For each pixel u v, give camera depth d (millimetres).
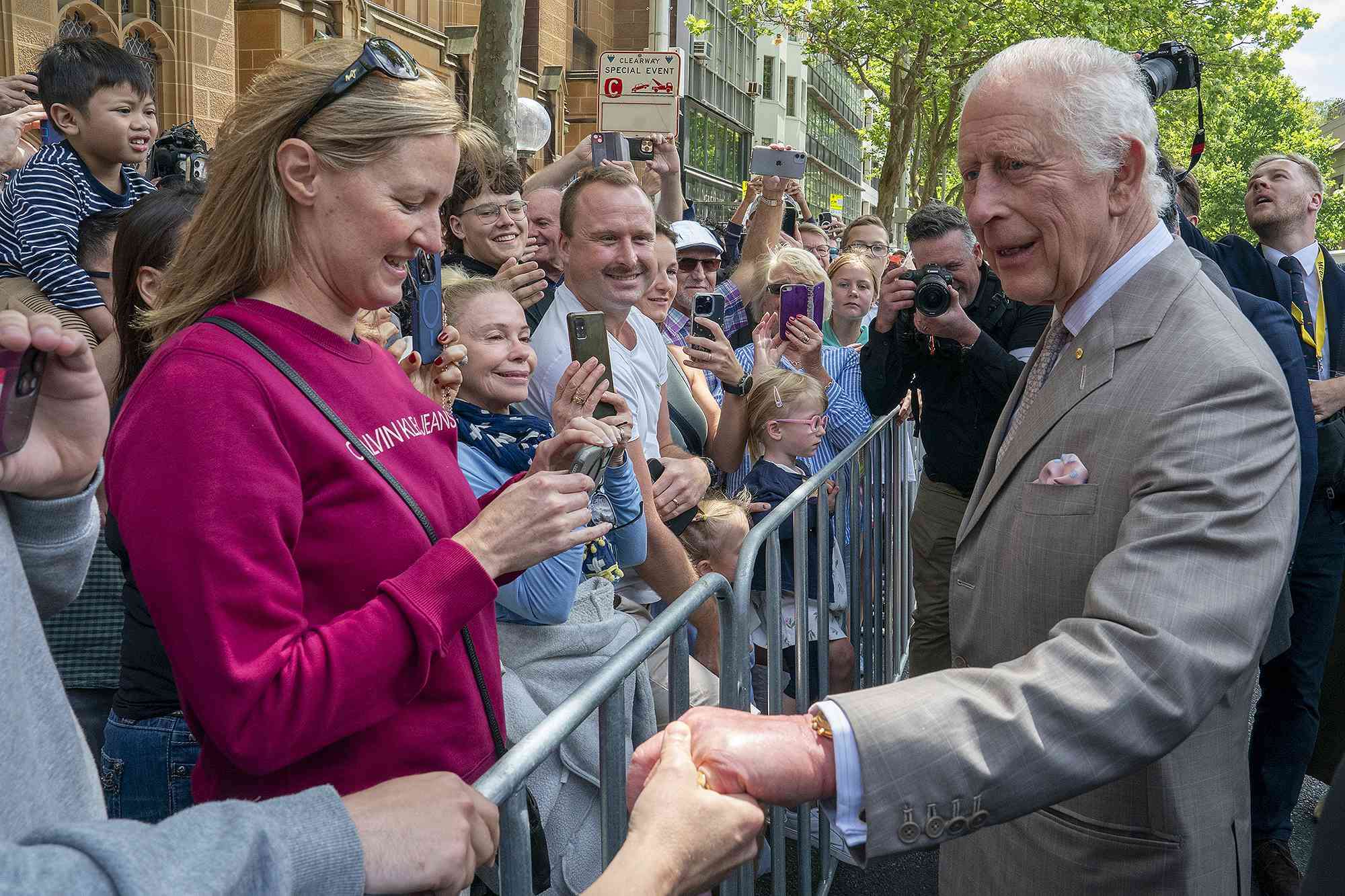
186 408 1343
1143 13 20531
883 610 4262
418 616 1385
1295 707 3443
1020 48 1824
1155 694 1408
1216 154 46375
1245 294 2793
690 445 4082
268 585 1325
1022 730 1396
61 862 758
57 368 1009
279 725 1301
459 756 1551
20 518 1050
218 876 832
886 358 3900
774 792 1395
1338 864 1011
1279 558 1529
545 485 1518
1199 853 1729
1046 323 3729
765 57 37656
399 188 1503
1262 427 1590
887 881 3455
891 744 1376
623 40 23734
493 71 7504
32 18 8891
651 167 5945
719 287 5512
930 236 3758
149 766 1903
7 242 3479
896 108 21875
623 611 3006
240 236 1525
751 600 3350
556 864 2133
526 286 3121
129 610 1938
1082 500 1726
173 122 10844
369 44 1514
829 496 3189
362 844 1048
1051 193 1775
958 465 3756
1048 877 1851
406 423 1595
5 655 927
